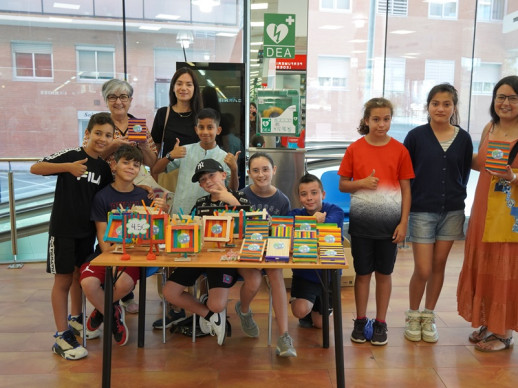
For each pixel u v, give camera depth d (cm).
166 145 326
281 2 339
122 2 422
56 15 416
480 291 267
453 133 271
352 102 484
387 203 263
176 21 433
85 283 255
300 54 346
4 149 430
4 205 425
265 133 354
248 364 252
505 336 271
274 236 231
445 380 237
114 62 432
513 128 259
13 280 388
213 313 265
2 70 417
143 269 268
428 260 274
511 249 259
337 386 217
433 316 285
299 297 277
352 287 376
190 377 238
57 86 428
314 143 487
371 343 277
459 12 479
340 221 273
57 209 256
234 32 443
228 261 212
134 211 227
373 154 265
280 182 359
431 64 487
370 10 467
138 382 233
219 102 358
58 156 257
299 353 265
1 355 261
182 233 217
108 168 275
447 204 271
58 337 260
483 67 492
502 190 256
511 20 484
